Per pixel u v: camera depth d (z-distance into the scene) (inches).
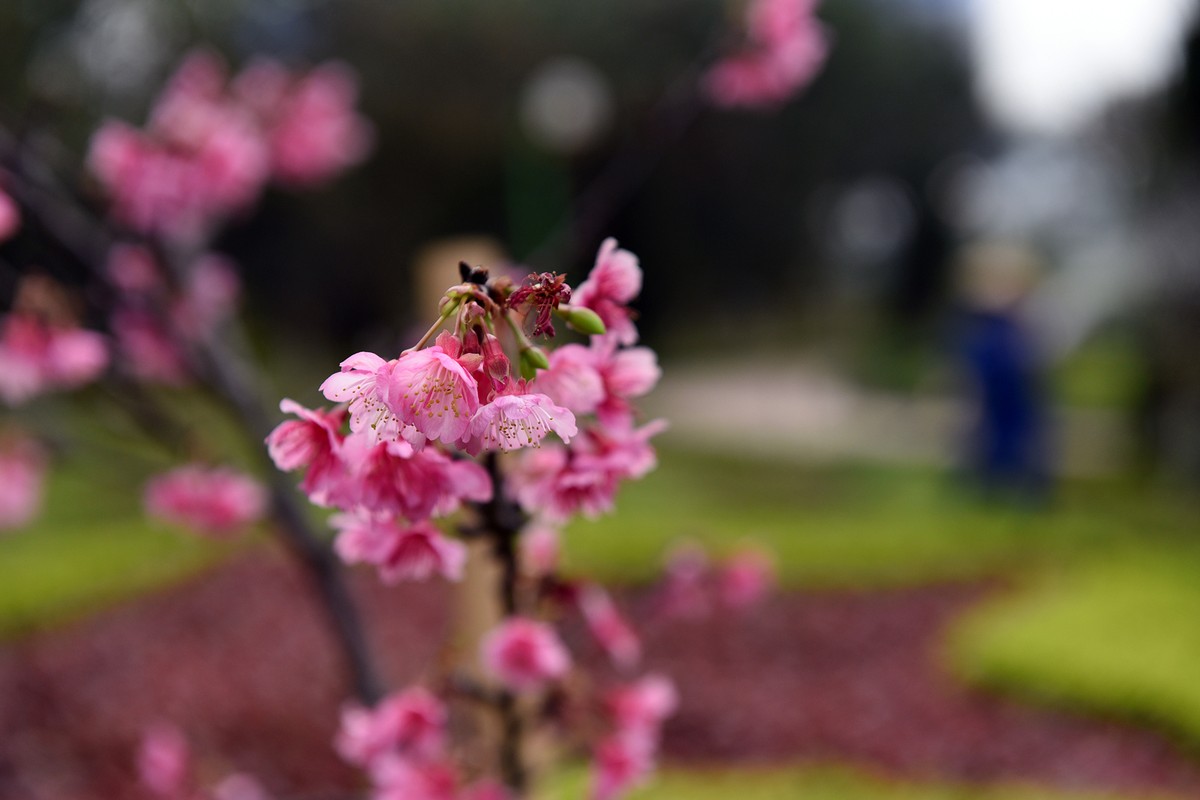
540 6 860.6
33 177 112.0
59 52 363.3
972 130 1222.9
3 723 242.1
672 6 856.3
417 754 84.7
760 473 618.2
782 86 124.8
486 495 53.5
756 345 1264.8
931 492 548.4
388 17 836.6
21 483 139.8
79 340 110.1
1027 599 326.3
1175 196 550.6
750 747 236.2
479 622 115.0
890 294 1402.6
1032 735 235.1
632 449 60.8
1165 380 548.7
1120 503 503.2
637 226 968.9
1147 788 207.3
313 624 325.4
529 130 794.8
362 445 52.7
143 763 136.3
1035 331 451.8
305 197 821.2
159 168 123.3
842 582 358.3
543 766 93.1
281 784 212.5
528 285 48.0
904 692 268.5
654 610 113.3
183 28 568.7
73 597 331.6
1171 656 251.4
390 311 896.9
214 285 136.1
